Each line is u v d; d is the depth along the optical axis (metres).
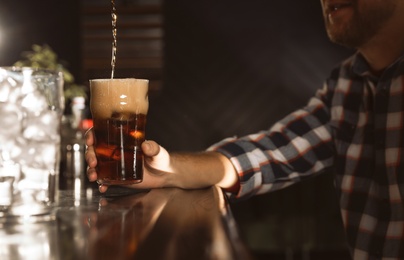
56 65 2.91
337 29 1.92
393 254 1.77
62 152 2.01
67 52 6.62
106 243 0.69
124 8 6.83
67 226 0.83
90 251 0.65
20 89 0.90
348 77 1.96
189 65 6.86
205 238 0.70
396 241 1.77
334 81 2.00
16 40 6.53
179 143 6.84
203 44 6.86
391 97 1.82
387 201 1.80
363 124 1.90
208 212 0.93
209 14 6.84
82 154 2.00
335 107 1.95
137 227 0.80
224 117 6.86
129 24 6.88
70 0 6.61
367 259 1.84
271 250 3.88
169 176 1.38
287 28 6.80
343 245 3.87
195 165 1.43
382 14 1.83
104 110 1.15
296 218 3.88
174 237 0.72
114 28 1.20
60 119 0.96
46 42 6.58
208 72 6.85
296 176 1.83
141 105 1.17
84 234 0.76
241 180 1.63
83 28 6.77
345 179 1.91
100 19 6.84
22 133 0.89
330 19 1.94
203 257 0.59
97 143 1.18
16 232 0.78
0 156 0.87
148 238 0.72
